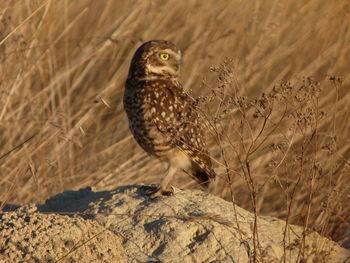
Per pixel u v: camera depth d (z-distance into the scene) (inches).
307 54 700.0
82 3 726.5
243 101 343.9
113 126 629.3
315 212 426.9
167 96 434.6
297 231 392.5
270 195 520.7
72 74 690.2
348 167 412.2
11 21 527.2
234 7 706.2
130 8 682.2
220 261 339.6
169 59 441.7
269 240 368.2
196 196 401.7
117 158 593.3
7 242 323.3
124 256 340.8
